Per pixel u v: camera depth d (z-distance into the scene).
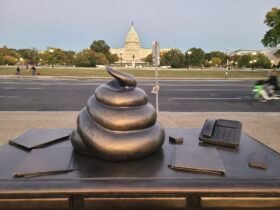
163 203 2.46
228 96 17.39
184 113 10.93
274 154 3.30
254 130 8.30
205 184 2.53
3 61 67.56
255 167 2.89
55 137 3.71
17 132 7.74
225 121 3.82
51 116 10.03
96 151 2.84
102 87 3.11
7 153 3.26
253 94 18.19
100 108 2.93
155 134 2.98
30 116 10.01
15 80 27.67
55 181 2.54
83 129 2.93
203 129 3.71
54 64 68.62
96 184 2.50
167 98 16.16
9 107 12.54
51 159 2.96
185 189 2.47
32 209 2.44
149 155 3.04
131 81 3.07
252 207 2.51
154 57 10.23
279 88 16.94
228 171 2.79
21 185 2.48
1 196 2.43
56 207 2.44
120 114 2.86
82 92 18.44
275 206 2.51
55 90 19.48
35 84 23.77
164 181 2.55
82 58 69.19
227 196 2.49
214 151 3.19
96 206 2.45
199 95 17.75
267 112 11.67
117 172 2.70
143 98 3.06
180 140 3.60
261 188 2.51
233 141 3.50
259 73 45.78
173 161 2.88
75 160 2.96
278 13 30.20
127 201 2.44
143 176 2.63
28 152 3.29
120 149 2.78
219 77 35.59
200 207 2.49
